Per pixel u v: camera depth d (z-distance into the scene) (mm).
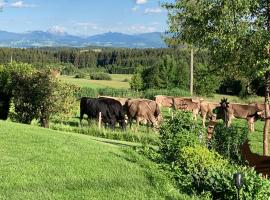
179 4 15562
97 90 56031
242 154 12898
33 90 24281
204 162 12336
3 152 12055
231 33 14547
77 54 151625
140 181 10969
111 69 146000
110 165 12008
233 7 14312
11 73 24406
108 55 153625
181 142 13898
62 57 149625
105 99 30953
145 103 31984
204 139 15883
